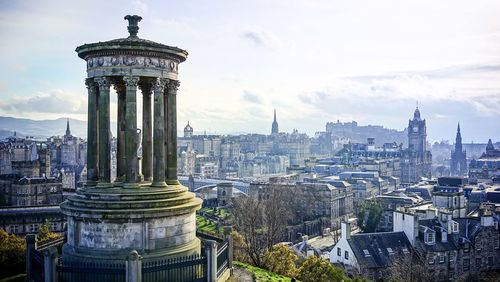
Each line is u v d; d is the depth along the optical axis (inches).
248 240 3597.4
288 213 6156.5
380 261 3693.4
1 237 2139.5
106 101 1375.5
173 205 1357.0
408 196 7185.0
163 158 1401.3
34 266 1344.7
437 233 4101.9
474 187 7588.6
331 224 7357.3
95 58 1379.2
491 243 4264.3
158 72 1390.3
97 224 1307.8
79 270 1176.2
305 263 2605.8
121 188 1354.6
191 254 1385.3
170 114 1460.4
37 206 5004.9
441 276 3934.5
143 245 1309.1
